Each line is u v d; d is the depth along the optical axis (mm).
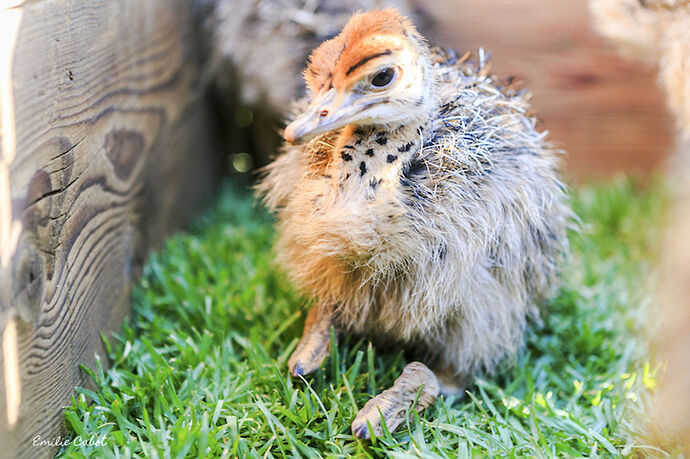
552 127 1089
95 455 670
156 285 842
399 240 689
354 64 660
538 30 1037
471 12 1029
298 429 700
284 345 780
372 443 686
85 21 716
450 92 717
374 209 682
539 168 736
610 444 696
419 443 688
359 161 687
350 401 717
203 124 1031
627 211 1011
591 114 1078
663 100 1056
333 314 754
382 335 758
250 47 958
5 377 627
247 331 804
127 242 805
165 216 906
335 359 738
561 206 768
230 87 1029
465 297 718
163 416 707
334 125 665
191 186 983
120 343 768
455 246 700
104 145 754
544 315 812
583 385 757
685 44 804
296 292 785
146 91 849
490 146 711
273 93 954
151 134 862
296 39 927
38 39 655
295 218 721
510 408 735
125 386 714
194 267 885
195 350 762
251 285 848
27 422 646
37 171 654
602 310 846
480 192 705
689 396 684
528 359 786
